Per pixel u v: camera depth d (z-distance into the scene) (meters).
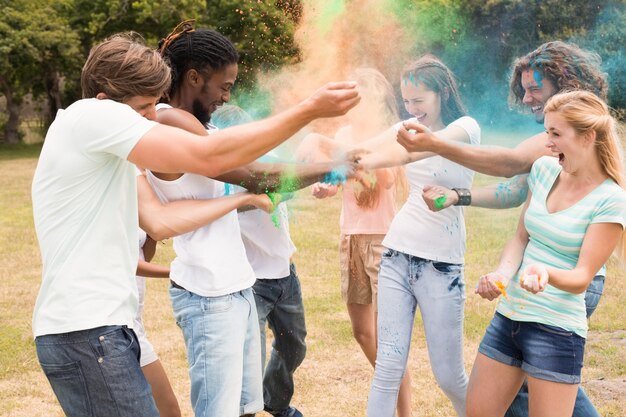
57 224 2.33
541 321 2.73
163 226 2.68
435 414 4.06
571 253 2.75
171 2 25.17
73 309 2.30
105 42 2.46
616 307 5.90
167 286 6.73
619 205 2.65
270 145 2.20
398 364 3.29
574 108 2.66
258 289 3.47
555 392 2.73
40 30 27.12
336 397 4.33
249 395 2.94
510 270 2.89
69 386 2.33
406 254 3.29
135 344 2.42
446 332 3.26
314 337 5.33
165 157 2.21
